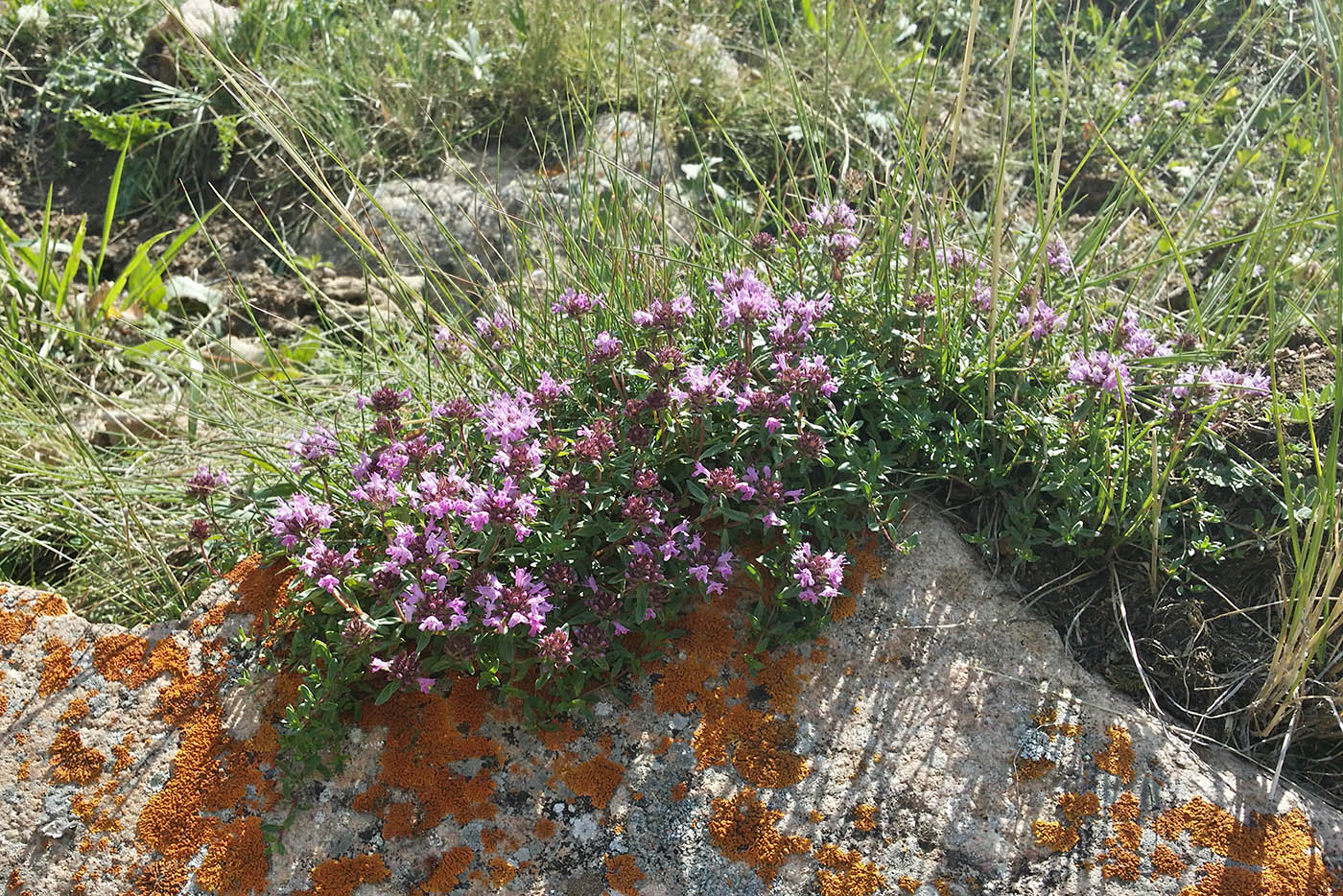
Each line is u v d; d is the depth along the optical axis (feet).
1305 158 2.42
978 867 1.47
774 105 2.60
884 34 2.75
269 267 2.58
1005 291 1.80
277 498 1.62
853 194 2.02
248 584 1.67
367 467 1.63
